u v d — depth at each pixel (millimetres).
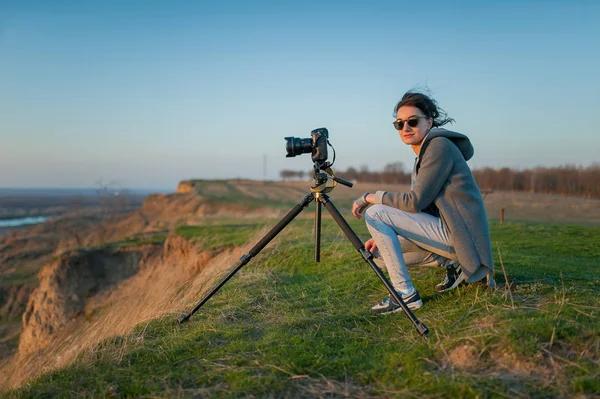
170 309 4051
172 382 2650
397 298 2916
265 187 62625
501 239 6656
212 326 3482
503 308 2916
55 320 12578
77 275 13773
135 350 3178
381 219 3316
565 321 2547
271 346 2943
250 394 2377
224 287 4738
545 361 2268
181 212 37531
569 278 3611
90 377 2875
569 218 16344
